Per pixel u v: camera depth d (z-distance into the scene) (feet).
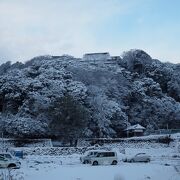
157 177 130.62
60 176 121.49
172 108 359.87
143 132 315.37
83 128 262.67
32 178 116.26
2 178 107.14
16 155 190.39
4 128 271.28
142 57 454.40
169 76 431.02
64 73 338.34
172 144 265.13
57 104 260.83
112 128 317.01
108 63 453.58
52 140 272.31
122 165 153.89
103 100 312.50
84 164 164.66
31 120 273.54
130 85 375.25
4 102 318.45
